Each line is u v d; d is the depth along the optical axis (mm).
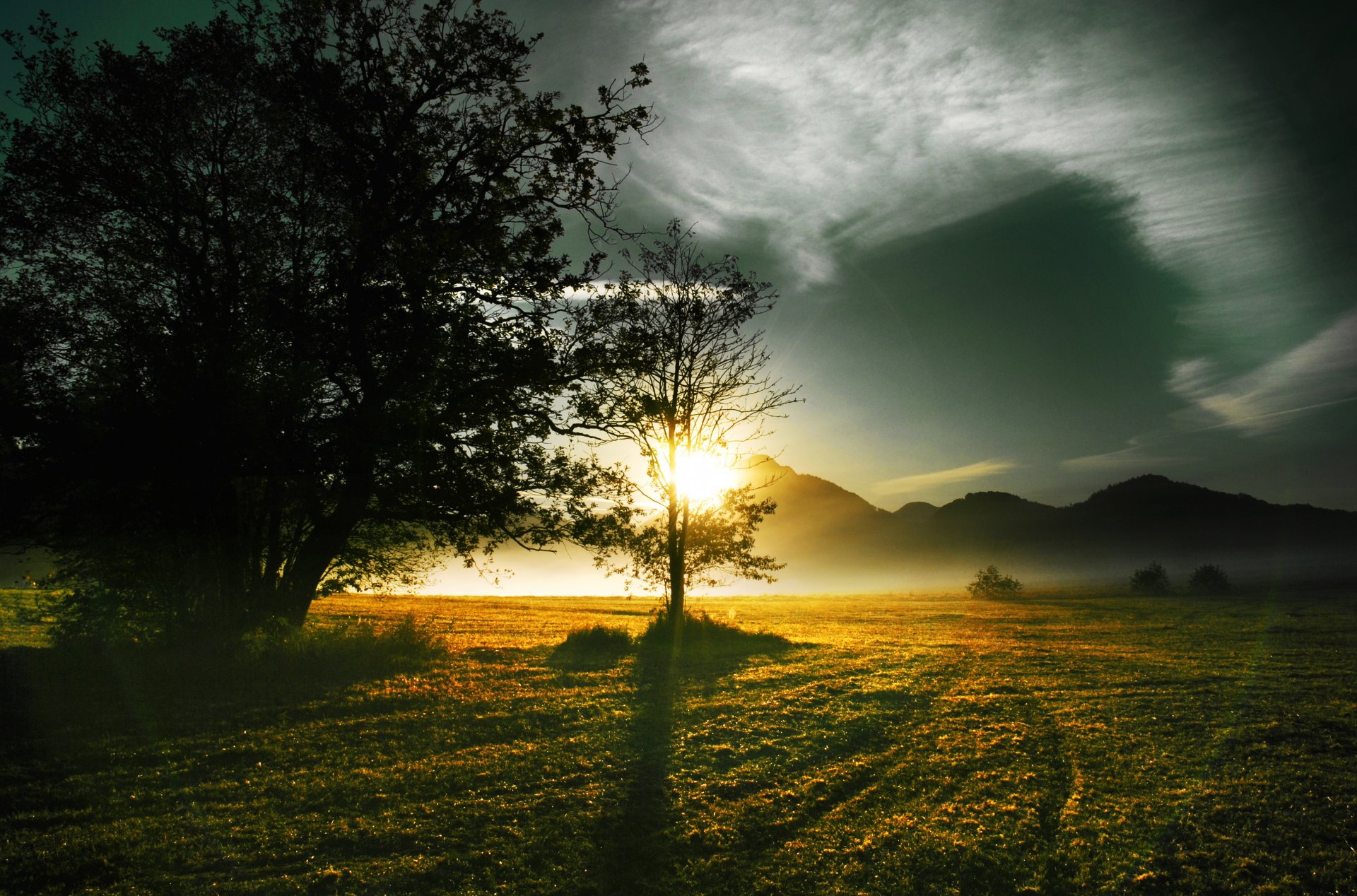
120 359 14273
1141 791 8523
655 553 24500
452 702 12852
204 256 15938
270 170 16156
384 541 18406
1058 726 11781
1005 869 6422
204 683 13188
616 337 18484
